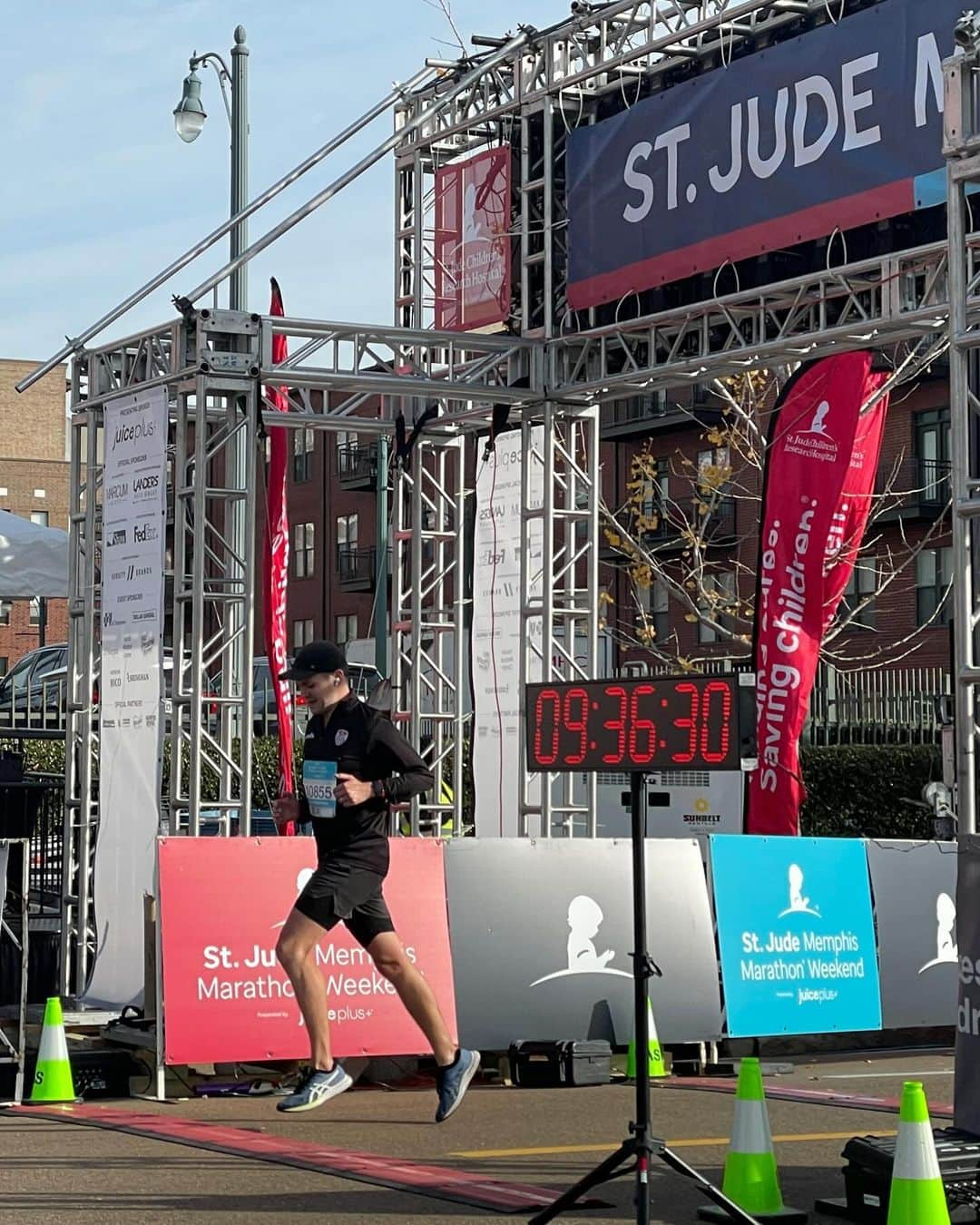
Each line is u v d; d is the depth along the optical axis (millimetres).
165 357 17812
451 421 20547
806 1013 14000
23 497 103125
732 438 31703
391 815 20984
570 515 19547
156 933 12305
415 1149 10102
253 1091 12289
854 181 15469
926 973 14875
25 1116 11195
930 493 43969
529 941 13297
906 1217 7281
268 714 30844
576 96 18922
